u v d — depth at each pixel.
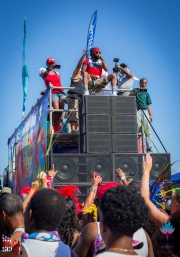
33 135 11.55
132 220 2.50
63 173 8.49
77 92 10.55
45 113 10.15
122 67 11.52
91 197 5.05
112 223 2.50
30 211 2.79
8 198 3.55
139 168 8.82
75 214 4.08
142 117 10.82
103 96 9.04
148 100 10.92
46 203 2.76
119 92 11.38
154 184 4.57
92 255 3.49
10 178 17.58
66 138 10.71
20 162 14.19
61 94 10.87
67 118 10.68
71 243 3.99
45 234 2.73
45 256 2.66
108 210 2.52
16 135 15.62
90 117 8.93
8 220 3.52
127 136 9.05
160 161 8.70
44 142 10.09
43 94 11.53
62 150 11.93
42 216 2.74
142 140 10.62
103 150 8.88
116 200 2.54
